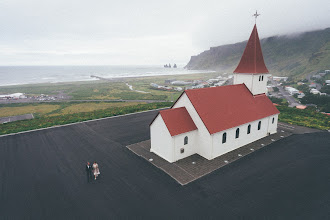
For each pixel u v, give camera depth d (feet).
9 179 63.87
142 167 69.77
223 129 73.20
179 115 74.08
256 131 89.86
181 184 59.41
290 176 63.10
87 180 62.64
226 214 47.50
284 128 107.55
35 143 92.12
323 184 59.06
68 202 52.90
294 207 49.75
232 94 86.63
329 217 46.57
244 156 76.43
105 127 114.62
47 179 63.67
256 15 88.48
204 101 76.74
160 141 75.72
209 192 55.57
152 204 51.29
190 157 75.77
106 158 77.05
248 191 55.88
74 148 86.53
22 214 48.83
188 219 46.16
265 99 97.25
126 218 46.91
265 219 46.03
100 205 51.49
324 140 91.04
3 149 85.81
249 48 92.58
